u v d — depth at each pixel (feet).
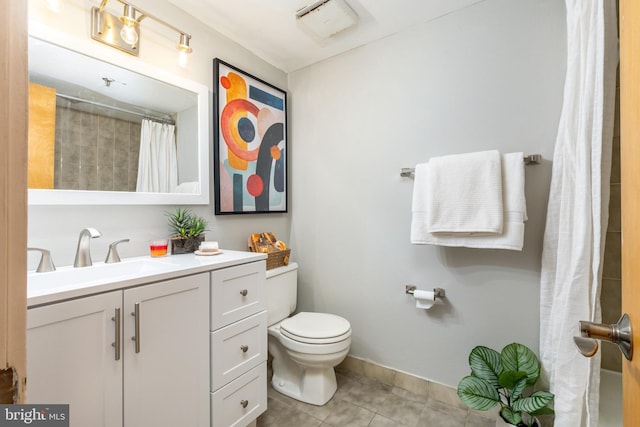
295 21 5.71
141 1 4.74
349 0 5.23
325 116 7.10
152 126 4.90
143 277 3.27
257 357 4.71
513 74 5.01
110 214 4.46
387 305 6.28
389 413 5.27
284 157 7.41
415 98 5.92
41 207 3.81
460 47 5.46
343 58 6.83
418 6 5.39
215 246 4.96
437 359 5.70
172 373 3.55
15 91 1.20
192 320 3.78
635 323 1.52
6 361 1.16
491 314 5.20
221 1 5.18
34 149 3.76
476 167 4.87
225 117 5.98
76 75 4.09
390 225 6.23
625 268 1.68
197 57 5.56
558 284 4.04
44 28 3.77
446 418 5.14
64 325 2.71
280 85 7.45
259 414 4.70
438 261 5.69
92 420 2.87
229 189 6.07
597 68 3.30
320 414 5.24
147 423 3.30
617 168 4.50
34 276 3.39
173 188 5.16
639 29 1.50
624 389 1.69
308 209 7.39
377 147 6.38
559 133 4.31
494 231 4.67
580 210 3.53
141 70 4.71
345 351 5.50
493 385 4.61
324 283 7.14
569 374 3.62
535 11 4.84
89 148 4.22
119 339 3.07
